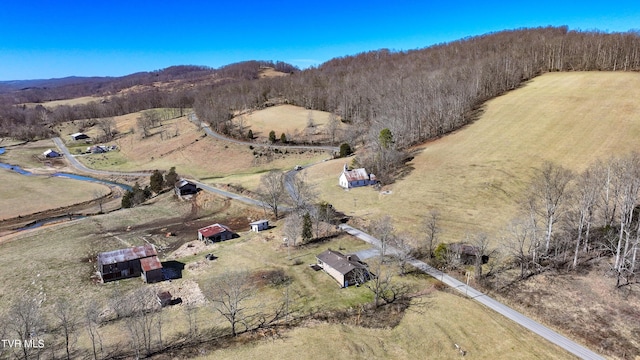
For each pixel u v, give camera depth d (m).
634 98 125.19
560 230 71.62
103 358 48.44
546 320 53.69
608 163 80.69
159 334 51.41
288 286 64.62
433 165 111.31
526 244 71.31
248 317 56.22
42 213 120.00
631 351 47.19
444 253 68.75
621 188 69.12
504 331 51.66
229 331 53.19
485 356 47.78
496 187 93.12
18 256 80.19
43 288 66.94
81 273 72.69
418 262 70.38
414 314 55.47
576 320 53.00
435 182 101.50
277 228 90.50
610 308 54.50
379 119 143.62
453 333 51.38
